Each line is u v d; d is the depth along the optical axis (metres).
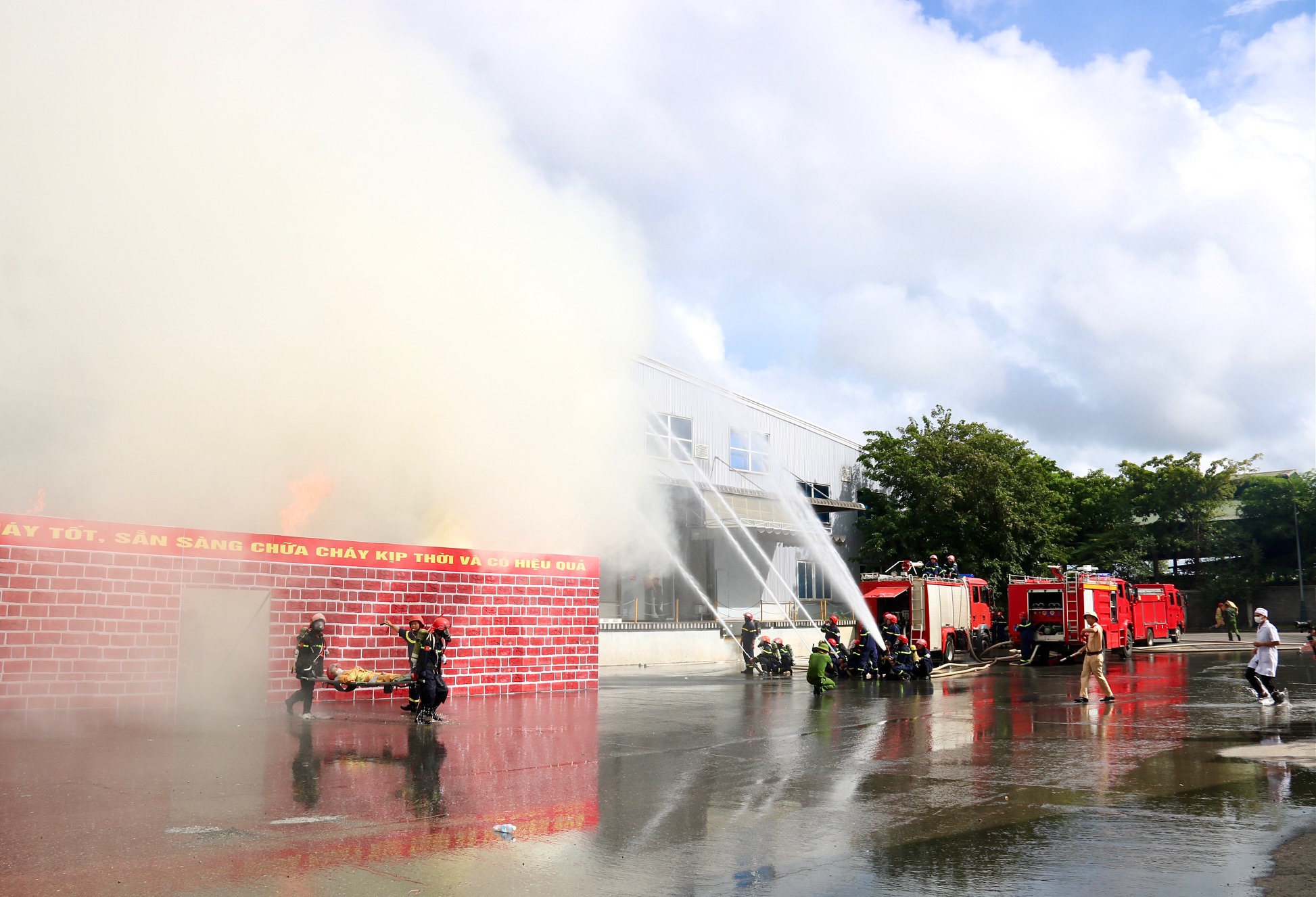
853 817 7.12
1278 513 55.31
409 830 6.58
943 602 27.59
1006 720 13.72
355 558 16.11
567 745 10.85
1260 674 15.71
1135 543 53.56
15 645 12.70
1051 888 5.29
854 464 41.25
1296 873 5.54
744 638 24.31
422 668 12.85
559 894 5.15
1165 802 7.68
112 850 5.91
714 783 8.50
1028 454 40.19
